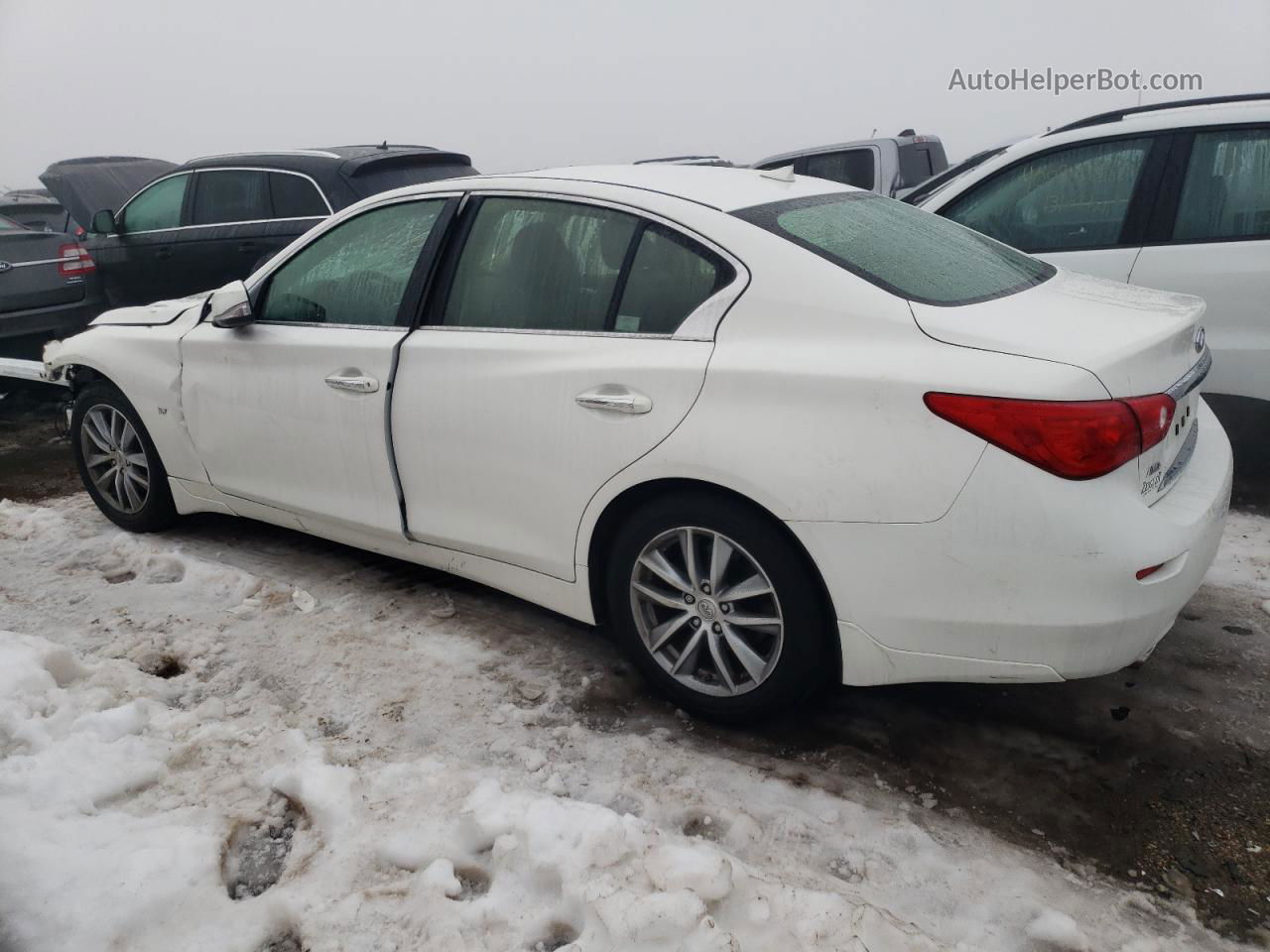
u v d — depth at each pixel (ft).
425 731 9.39
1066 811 8.27
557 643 11.07
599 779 8.66
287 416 11.82
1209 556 8.43
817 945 6.61
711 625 9.23
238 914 7.07
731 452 8.43
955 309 8.29
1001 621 7.79
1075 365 7.54
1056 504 7.45
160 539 14.20
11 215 37.45
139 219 25.12
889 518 7.91
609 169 10.76
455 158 24.88
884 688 10.15
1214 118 14.10
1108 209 14.89
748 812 8.23
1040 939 6.91
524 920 6.94
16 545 14.08
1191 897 7.32
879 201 10.82
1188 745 9.08
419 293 10.77
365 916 7.03
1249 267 13.73
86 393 14.25
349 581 12.66
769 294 8.66
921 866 7.64
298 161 22.75
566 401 9.43
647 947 6.47
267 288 12.28
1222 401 14.92
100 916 6.95
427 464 10.66
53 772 8.33
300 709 9.76
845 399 8.04
